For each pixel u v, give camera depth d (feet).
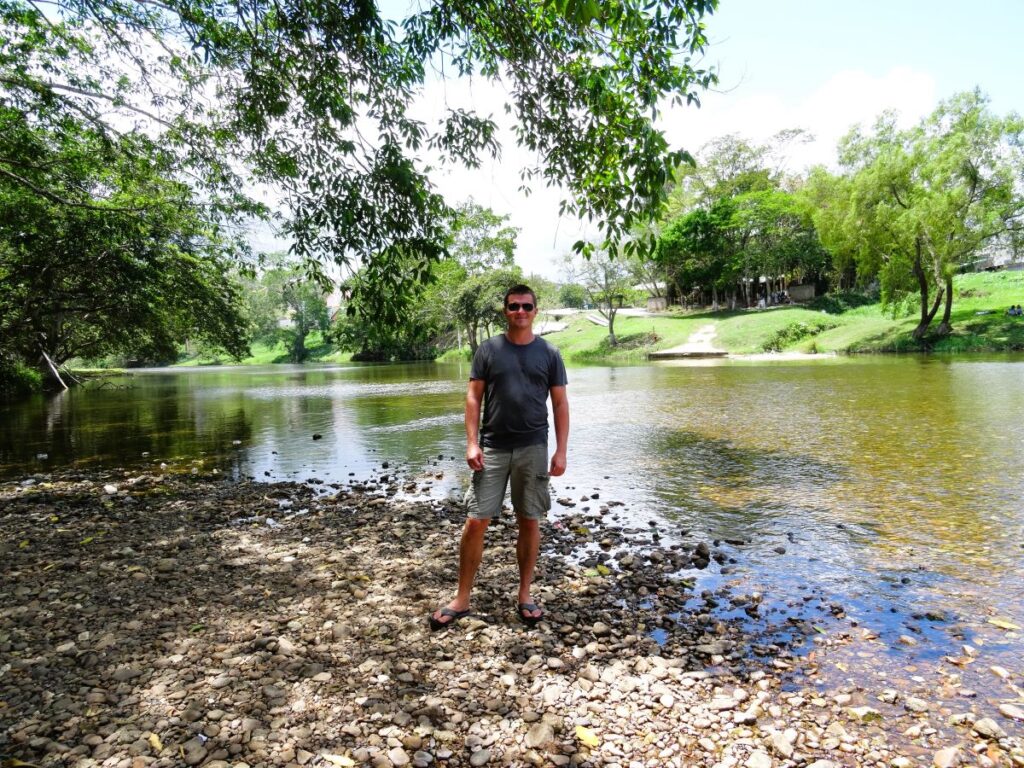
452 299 159.12
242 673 9.46
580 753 7.55
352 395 68.49
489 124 19.26
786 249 175.32
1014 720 8.08
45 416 53.11
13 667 9.66
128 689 8.97
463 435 36.83
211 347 83.97
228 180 32.09
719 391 56.24
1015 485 20.89
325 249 20.86
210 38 22.94
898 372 68.23
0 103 37.04
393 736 7.86
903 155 107.65
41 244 52.29
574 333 191.01
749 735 7.90
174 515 19.80
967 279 159.74
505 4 16.83
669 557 14.93
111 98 34.22
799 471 24.08
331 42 18.81
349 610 11.98
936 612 11.54
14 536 17.51
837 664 9.73
